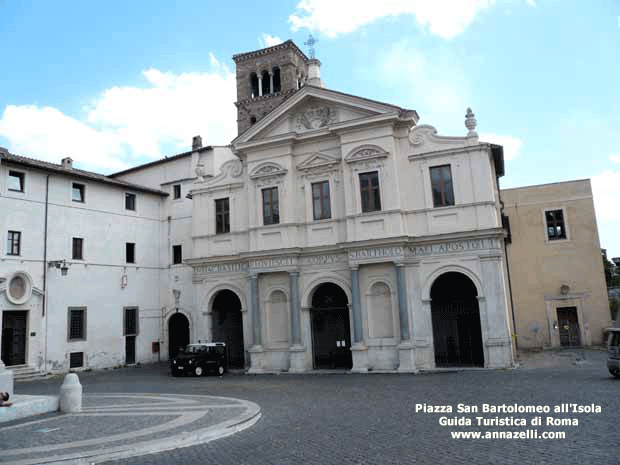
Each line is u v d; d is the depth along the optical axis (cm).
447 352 2794
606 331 3272
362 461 927
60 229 3194
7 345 2856
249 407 1525
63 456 998
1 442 1138
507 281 3005
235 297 3262
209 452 1046
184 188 3897
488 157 2559
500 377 2062
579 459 879
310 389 1997
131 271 3634
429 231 2594
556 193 3494
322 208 2838
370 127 2714
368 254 2619
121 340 3494
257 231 2928
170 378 2670
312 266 2812
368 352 2619
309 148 2917
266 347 2875
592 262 3369
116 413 1487
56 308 3111
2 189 2906
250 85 4866
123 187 3631
